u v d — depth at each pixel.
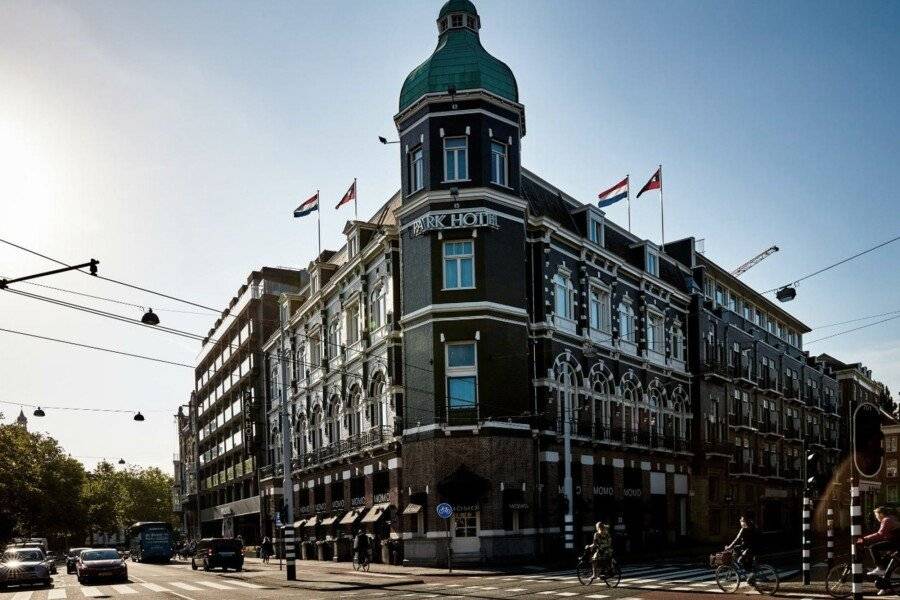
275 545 56.91
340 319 46.16
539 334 36.94
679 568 28.78
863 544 15.68
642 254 47.44
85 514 82.88
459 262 35.09
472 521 33.44
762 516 58.91
